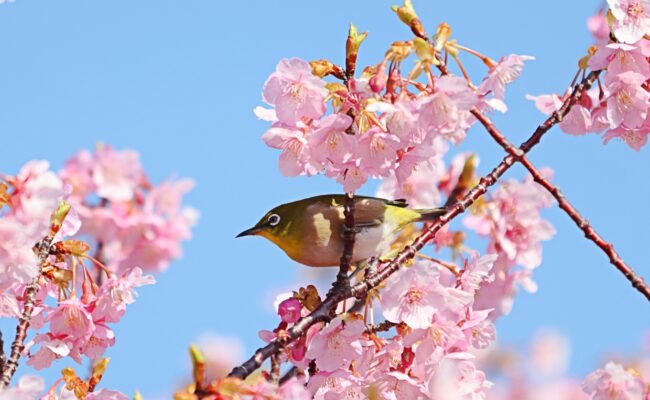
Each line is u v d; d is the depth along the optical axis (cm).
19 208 999
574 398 1470
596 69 1116
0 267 968
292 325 1044
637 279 1123
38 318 1076
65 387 1031
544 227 1411
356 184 1034
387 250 1375
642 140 1161
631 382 1062
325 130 994
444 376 1052
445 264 1163
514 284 1441
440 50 1023
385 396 1066
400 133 980
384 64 977
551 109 1230
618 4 1079
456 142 1062
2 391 954
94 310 1070
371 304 1109
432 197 1545
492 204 1408
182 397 870
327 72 1031
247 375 977
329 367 1064
